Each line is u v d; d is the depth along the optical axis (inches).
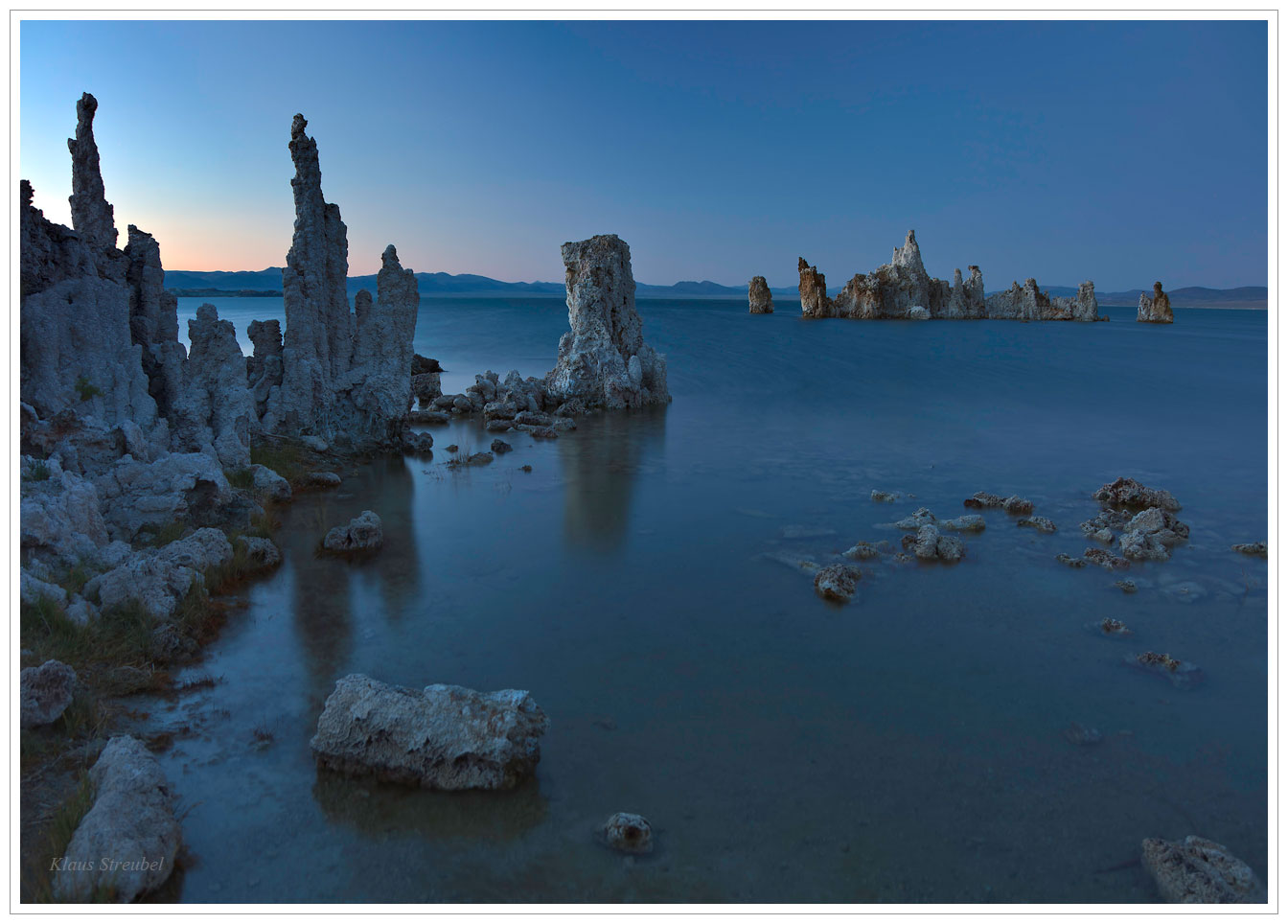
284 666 354.9
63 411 497.7
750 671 356.5
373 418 839.1
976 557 513.7
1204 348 2320.4
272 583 459.5
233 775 273.0
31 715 282.4
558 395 1258.6
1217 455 839.7
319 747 278.8
